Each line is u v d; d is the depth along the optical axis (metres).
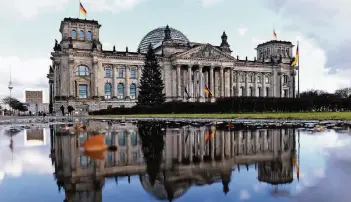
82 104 117.25
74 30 122.25
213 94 135.62
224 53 140.62
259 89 164.38
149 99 112.50
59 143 24.06
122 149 20.28
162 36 156.62
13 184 11.30
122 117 80.88
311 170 13.38
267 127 38.56
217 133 31.09
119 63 129.12
